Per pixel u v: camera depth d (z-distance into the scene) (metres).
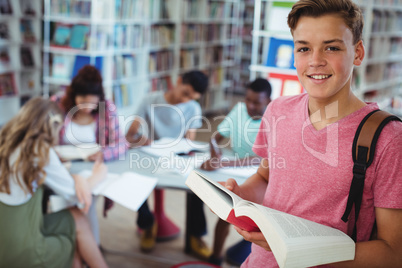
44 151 2.00
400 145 0.94
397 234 0.96
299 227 0.95
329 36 0.97
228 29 7.79
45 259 2.04
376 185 0.97
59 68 5.29
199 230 2.90
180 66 6.66
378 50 6.34
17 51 5.35
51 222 2.20
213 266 2.24
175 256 2.91
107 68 5.21
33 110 2.03
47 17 5.23
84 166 2.41
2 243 1.97
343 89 1.02
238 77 8.84
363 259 0.97
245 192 1.28
